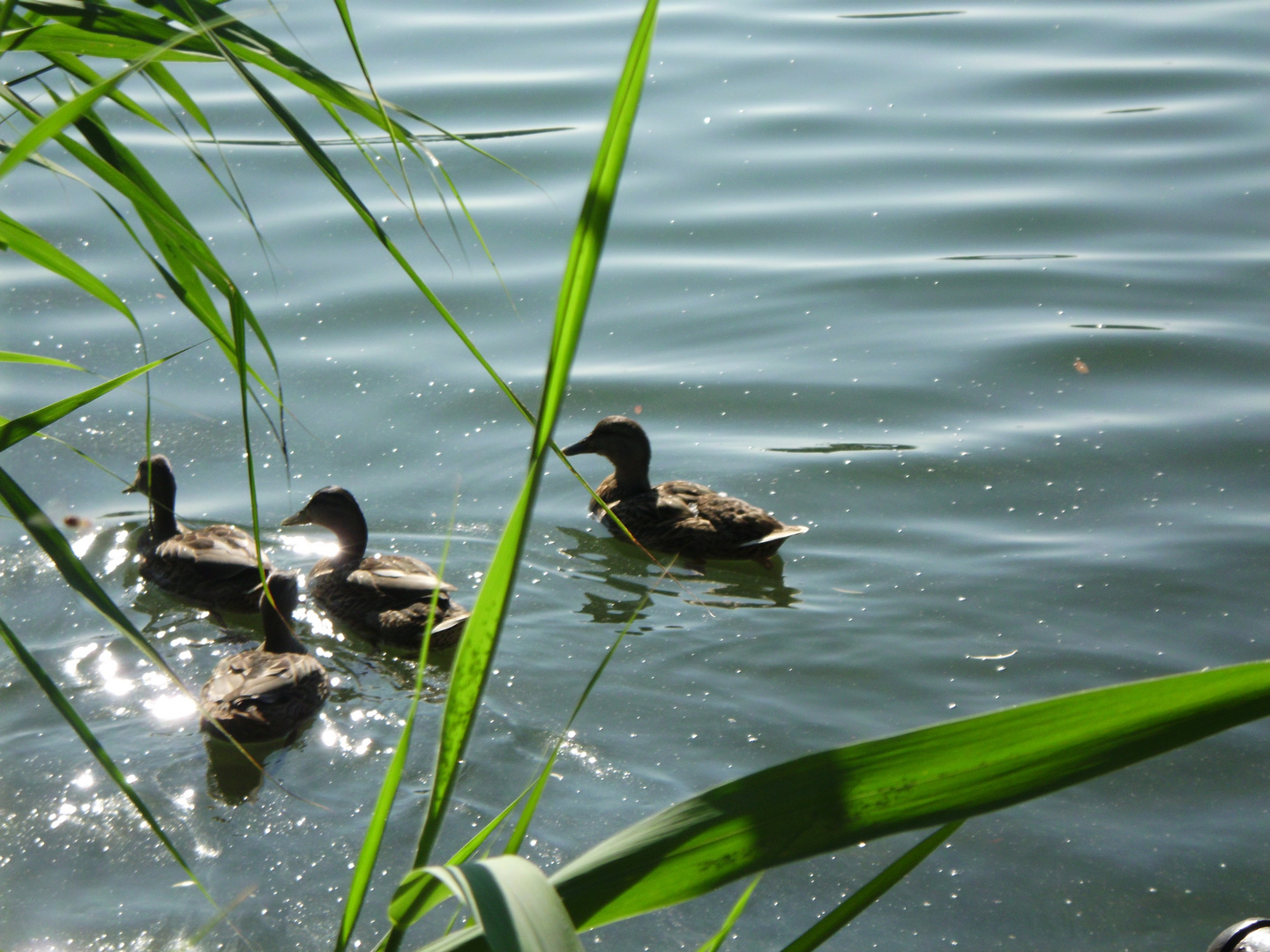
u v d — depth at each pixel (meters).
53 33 2.98
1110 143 17.12
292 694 7.89
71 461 11.39
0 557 9.89
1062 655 8.31
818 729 7.64
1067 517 10.10
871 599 9.18
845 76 19.12
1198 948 5.82
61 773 7.25
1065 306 13.59
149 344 13.09
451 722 2.28
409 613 9.03
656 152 17.12
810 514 10.41
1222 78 18.75
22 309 13.62
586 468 12.23
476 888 1.93
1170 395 11.89
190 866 6.50
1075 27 20.70
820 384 12.35
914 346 12.96
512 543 2.14
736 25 20.88
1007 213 15.50
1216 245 14.70
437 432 11.84
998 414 11.73
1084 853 6.49
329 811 7.01
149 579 9.91
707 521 9.98
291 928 6.04
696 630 8.88
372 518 10.58
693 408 12.10
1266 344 12.65
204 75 19.19
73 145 2.90
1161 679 1.95
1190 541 9.63
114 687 8.29
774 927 6.02
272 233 15.12
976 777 2.09
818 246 15.08
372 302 13.92
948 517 10.26
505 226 15.45
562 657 8.54
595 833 6.70
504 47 19.56
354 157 16.78
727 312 13.80
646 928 6.01
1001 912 6.09
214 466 11.41
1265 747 7.33
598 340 13.39
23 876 6.40
